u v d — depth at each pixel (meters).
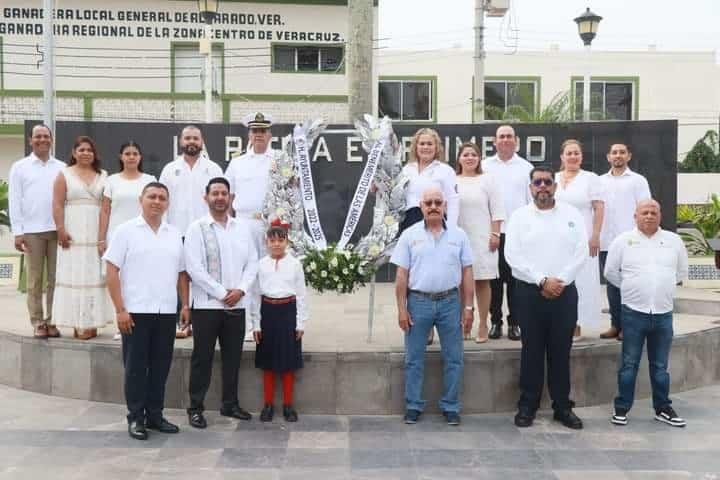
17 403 6.53
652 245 6.04
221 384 6.30
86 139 6.60
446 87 23.80
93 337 6.86
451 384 5.98
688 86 25.06
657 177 10.95
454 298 5.93
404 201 6.60
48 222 6.79
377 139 6.72
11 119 18.38
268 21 19.25
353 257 6.52
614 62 24.88
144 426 5.62
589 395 6.59
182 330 6.78
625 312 6.07
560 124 11.09
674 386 7.15
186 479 4.78
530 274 5.82
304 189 6.84
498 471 4.96
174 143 11.35
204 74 19.00
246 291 5.85
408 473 4.92
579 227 5.86
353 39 10.38
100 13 18.78
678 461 5.19
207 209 6.77
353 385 6.27
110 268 5.46
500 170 6.90
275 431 5.79
